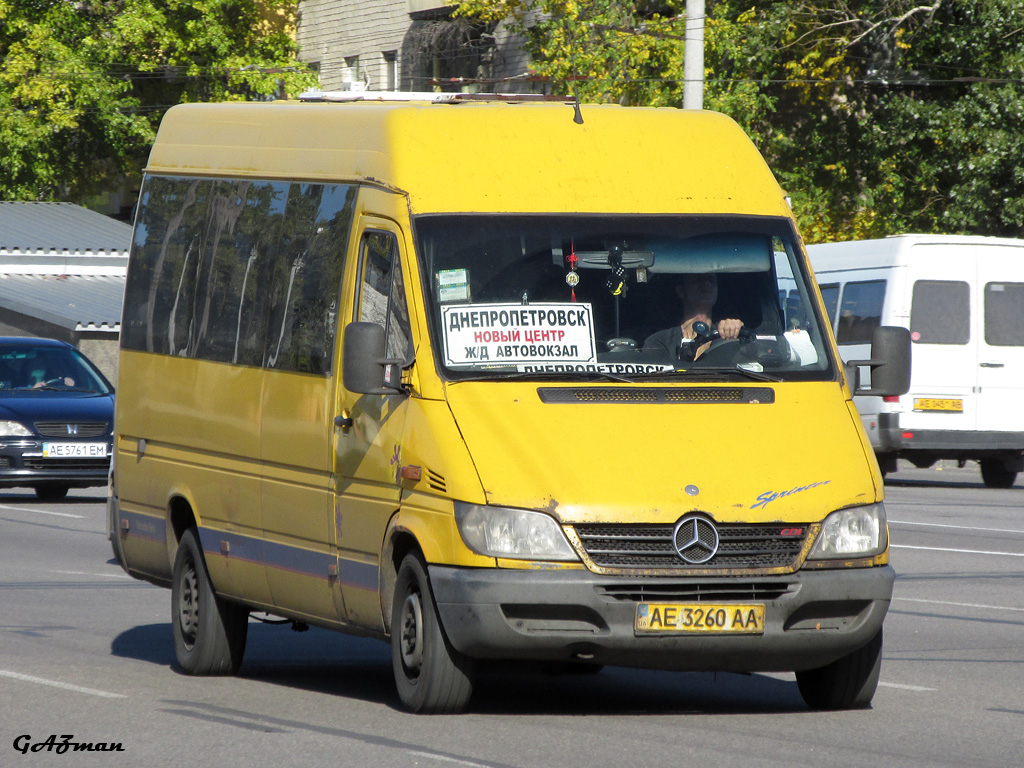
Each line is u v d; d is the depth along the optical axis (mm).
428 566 24375
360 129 28438
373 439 26125
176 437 32688
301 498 28188
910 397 71500
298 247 29297
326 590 27531
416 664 25109
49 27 148875
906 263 71875
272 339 29547
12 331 115062
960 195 103812
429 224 26438
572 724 24953
